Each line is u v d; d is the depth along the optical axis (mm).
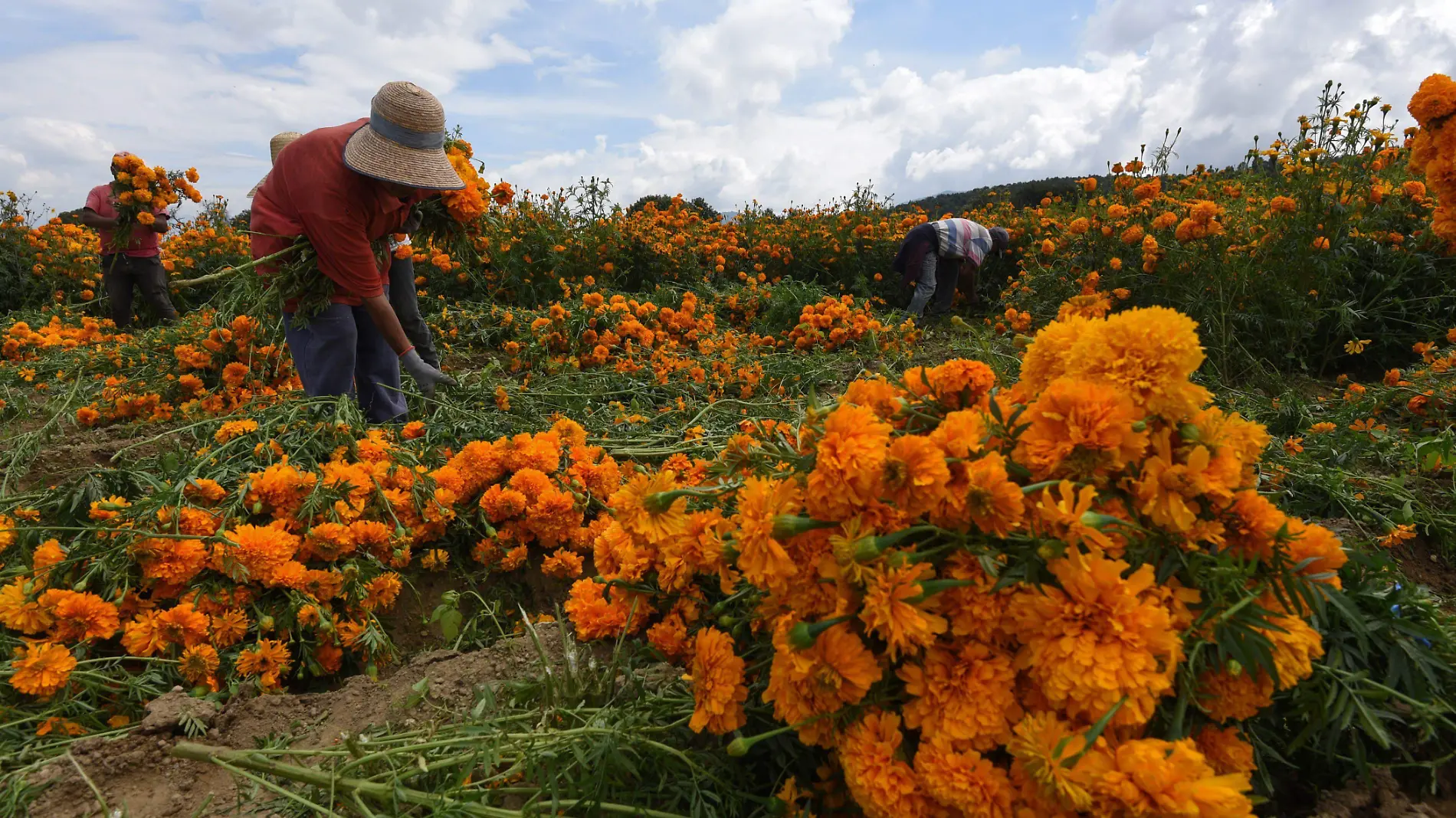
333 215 3398
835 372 6004
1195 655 1213
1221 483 1274
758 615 1520
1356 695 1371
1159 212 6770
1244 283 5441
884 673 1321
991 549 1244
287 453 3148
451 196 4574
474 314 7035
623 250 9750
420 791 1521
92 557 2318
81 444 4203
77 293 10188
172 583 2289
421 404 4062
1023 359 1582
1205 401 1309
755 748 1489
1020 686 1262
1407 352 5469
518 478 2793
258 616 2275
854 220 12117
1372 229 5785
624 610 2020
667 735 1570
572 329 5984
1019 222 10922
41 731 1877
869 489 1259
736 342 6852
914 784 1206
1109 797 1063
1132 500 1317
